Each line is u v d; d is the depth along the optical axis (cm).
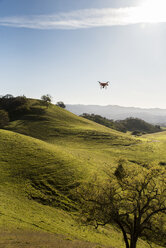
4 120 11438
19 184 3825
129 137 10750
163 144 9838
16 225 2341
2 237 1844
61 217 3092
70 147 8362
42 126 11169
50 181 4097
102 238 2794
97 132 10731
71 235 2581
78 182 4181
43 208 3228
